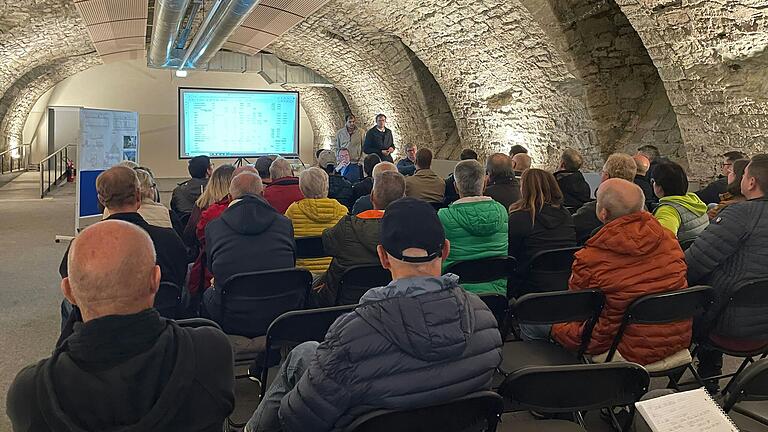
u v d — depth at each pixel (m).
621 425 2.45
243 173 3.12
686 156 6.89
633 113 7.90
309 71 14.70
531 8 7.03
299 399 1.37
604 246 2.28
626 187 2.34
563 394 1.62
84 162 6.60
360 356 1.31
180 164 17.67
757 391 1.59
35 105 16.81
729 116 5.79
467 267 2.80
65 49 11.78
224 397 1.21
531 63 7.97
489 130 9.84
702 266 2.51
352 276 2.78
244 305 2.63
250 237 2.75
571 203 4.43
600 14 7.14
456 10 8.02
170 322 1.24
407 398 1.31
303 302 2.79
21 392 1.12
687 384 2.92
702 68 5.67
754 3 4.73
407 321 1.32
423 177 4.88
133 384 1.10
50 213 9.01
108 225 1.21
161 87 17.22
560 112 8.23
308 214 3.52
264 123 11.81
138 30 9.94
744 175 2.61
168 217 3.64
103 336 1.11
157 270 1.23
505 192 4.03
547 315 2.26
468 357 1.37
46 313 4.07
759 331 2.44
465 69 9.33
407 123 12.63
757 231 2.43
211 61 13.84
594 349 2.35
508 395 1.58
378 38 10.87
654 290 2.23
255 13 9.06
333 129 17.59
